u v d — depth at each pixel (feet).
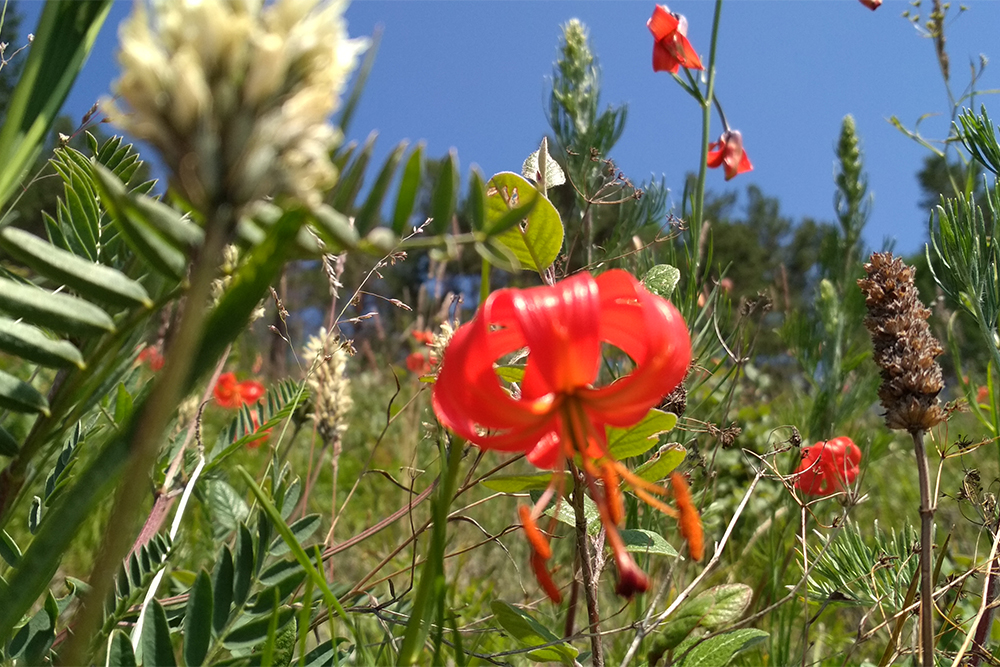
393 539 1.27
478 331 0.46
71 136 0.58
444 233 0.35
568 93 1.19
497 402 0.47
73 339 0.46
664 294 0.70
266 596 0.53
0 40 0.63
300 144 0.26
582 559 0.63
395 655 0.65
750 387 2.17
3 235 0.34
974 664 0.67
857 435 1.43
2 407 0.39
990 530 0.71
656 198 1.14
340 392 0.97
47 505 0.59
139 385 0.68
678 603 0.65
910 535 0.82
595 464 0.59
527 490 0.74
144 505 0.93
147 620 0.45
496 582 1.11
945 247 0.84
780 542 1.00
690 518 0.51
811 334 1.49
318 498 1.55
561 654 0.63
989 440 0.75
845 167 1.64
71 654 0.28
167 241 0.31
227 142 0.25
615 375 0.95
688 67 1.07
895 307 0.61
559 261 0.88
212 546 0.84
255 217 0.34
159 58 0.25
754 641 0.63
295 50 0.26
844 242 1.64
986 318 0.82
